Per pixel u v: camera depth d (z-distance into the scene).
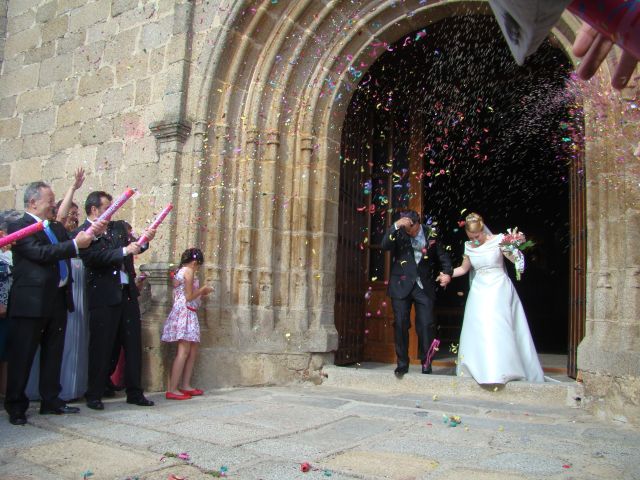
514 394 4.83
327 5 6.09
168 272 5.84
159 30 6.70
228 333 5.85
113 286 4.60
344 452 3.18
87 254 4.48
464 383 5.08
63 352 4.78
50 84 7.93
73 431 3.67
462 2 5.66
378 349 7.23
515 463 2.96
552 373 6.54
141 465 2.95
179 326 5.15
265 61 6.21
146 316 5.80
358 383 5.59
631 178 4.29
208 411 4.37
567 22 4.89
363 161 7.61
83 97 7.43
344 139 7.09
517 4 0.65
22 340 3.98
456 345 9.78
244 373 5.73
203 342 5.82
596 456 3.12
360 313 7.26
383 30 6.07
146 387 5.56
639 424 3.89
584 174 5.10
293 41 6.24
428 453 3.16
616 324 4.36
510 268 14.10
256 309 5.98
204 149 6.10
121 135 6.84
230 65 6.22
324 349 5.84
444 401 4.82
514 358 4.96
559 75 7.82
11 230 4.04
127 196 4.20
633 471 2.84
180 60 6.30
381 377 5.49
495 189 12.60
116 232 4.85
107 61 7.24
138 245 4.54
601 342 4.37
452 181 10.46
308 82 6.27
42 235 4.14
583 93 4.72
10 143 8.27
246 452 3.17
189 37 6.38
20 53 8.46
